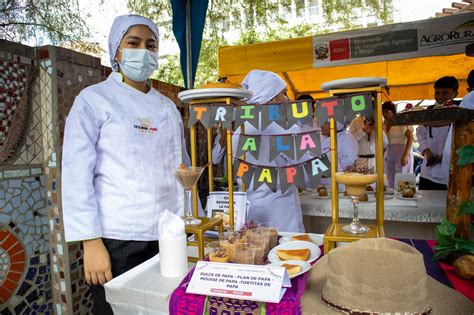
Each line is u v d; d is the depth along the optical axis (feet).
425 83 18.54
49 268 6.61
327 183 10.09
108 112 4.94
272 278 3.13
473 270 3.48
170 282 3.67
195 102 4.73
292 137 4.22
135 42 5.13
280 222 6.98
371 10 23.24
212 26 19.43
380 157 4.14
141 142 5.08
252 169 4.54
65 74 6.40
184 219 4.57
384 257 2.83
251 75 7.04
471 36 9.76
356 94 3.98
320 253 4.20
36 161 6.35
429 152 11.54
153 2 18.06
